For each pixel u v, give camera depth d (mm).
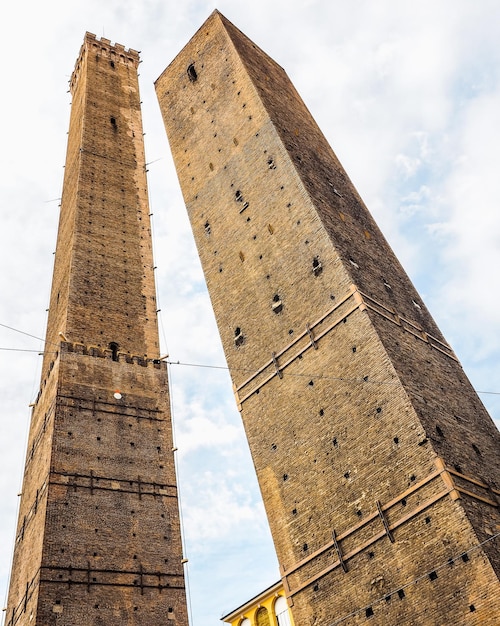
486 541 24516
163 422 43969
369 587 26672
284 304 37219
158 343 49312
